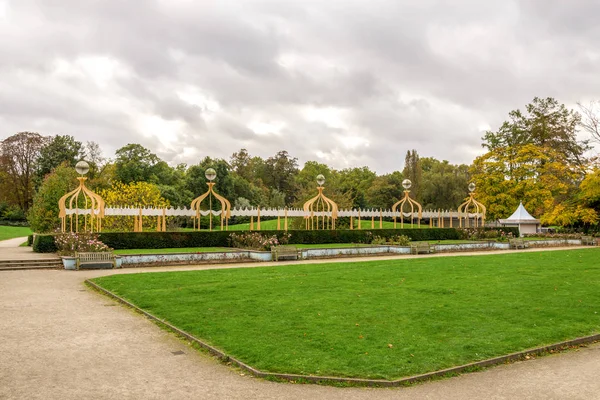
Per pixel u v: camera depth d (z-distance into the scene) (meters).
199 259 24.61
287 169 91.19
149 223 37.88
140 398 6.84
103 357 8.80
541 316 11.84
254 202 68.44
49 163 72.50
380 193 72.31
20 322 11.52
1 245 36.56
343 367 8.11
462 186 66.44
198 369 8.20
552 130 55.94
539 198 50.88
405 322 11.12
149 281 17.28
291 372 7.91
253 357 8.59
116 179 60.50
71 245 24.92
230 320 11.31
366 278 18.08
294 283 16.84
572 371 8.30
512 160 52.31
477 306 12.87
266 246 27.36
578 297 14.19
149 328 11.02
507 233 42.59
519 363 8.76
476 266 22.00
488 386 7.54
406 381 7.62
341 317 11.58
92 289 16.53
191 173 62.72
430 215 41.16
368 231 36.78
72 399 6.75
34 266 22.11
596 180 43.12
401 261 24.67
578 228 49.66
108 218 36.34
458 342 9.59
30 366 8.23
